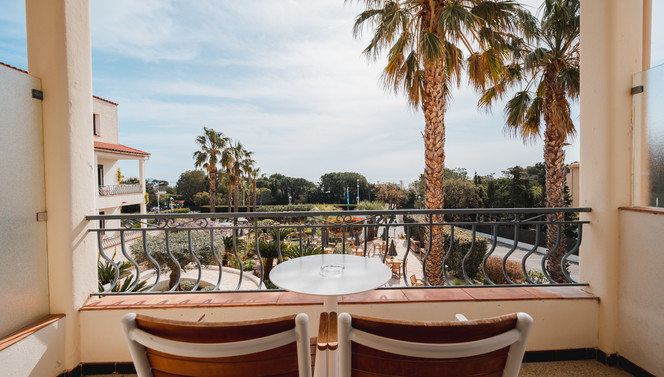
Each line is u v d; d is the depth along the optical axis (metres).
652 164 1.88
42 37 1.85
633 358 1.89
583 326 2.04
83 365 1.92
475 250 9.16
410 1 5.83
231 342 0.71
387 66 6.35
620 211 1.99
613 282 2.00
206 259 7.54
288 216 2.07
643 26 2.11
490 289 2.16
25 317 1.71
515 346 0.73
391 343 0.68
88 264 2.00
